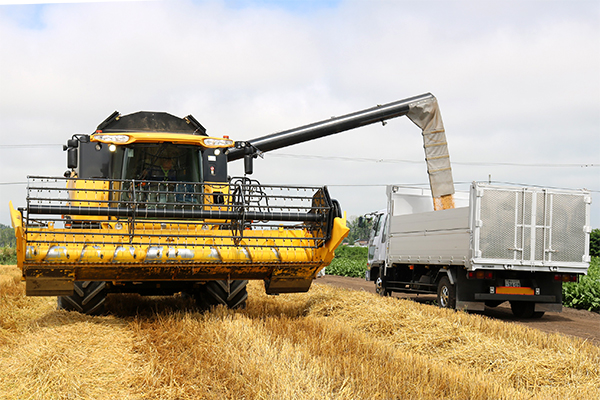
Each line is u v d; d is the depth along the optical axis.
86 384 5.11
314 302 10.98
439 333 7.90
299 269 8.91
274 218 8.50
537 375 5.98
